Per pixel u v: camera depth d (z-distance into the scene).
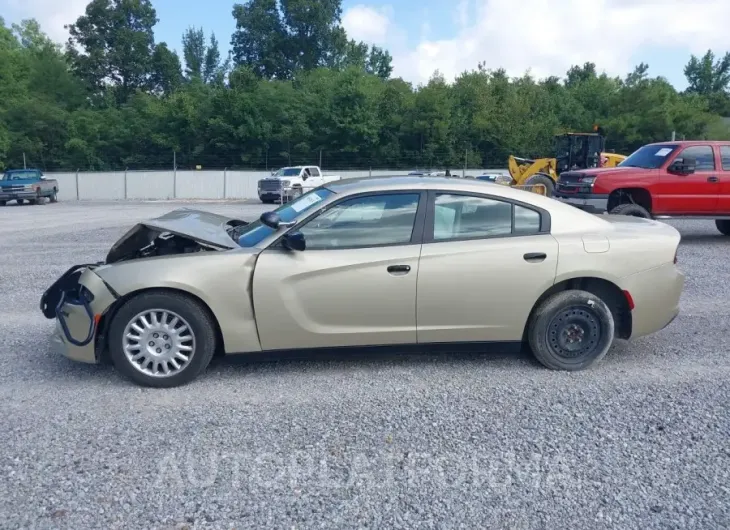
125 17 68.00
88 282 4.89
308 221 5.04
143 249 5.51
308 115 49.34
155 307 4.85
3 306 7.70
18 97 51.53
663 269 5.29
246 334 4.94
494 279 5.04
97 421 4.34
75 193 42.91
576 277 5.17
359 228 5.06
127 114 53.09
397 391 4.87
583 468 3.72
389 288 4.96
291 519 3.23
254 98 49.75
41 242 14.10
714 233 14.01
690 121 47.41
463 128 49.56
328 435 4.12
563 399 4.71
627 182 11.98
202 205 31.30
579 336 5.28
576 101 53.62
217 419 4.37
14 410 4.52
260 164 49.34
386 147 49.12
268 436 4.11
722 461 3.81
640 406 4.58
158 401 4.69
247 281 4.89
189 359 4.93
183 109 50.75
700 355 5.73
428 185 5.18
